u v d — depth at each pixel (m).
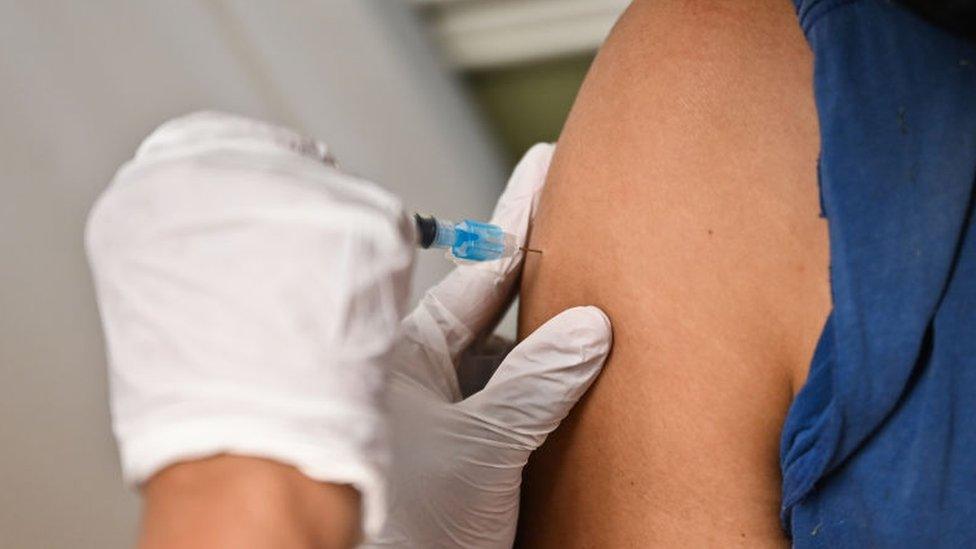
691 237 0.64
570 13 0.82
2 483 0.71
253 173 0.55
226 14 0.77
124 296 0.55
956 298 0.58
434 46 0.85
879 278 0.59
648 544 0.65
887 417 0.59
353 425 0.54
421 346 0.69
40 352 0.71
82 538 0.73
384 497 0.54
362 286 0.55
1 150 0.70
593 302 0.66
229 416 0.53
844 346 0.59
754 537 0.63
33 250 0.71
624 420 0.65
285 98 0.79
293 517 0.52
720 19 0.65
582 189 0.67
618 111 0.66
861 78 0.60
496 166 0.89
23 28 0.71
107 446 0.73
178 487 0.53
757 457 0.63
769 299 0.62
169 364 0.54
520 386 0.65
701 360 0.63
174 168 0.55
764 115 0.63
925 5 0.60
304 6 0.80
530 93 0.87
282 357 0.54
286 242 0.55
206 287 0.54
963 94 0.59
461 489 0.65
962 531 0.59
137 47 0.75
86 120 0.73
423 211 0.85
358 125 0.82
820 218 0.61
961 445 0.59
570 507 0.67
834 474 0.61
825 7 0.60
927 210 0.58
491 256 0.68
